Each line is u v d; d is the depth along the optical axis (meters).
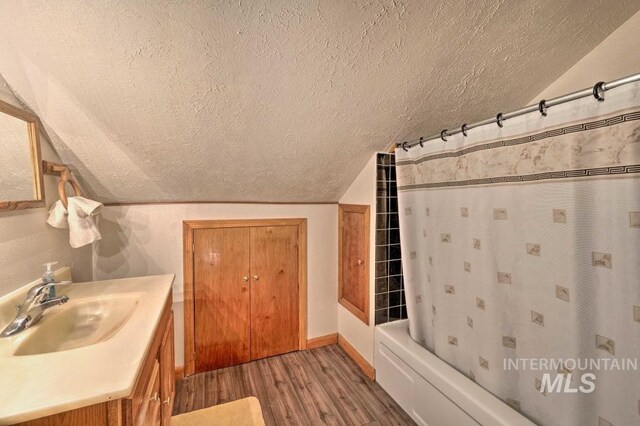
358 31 1.08
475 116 1.69
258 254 2.29
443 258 1.59
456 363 1.54
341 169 2.07
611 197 0.93
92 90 1.16
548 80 1.52
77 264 1.68
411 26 1.09
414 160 1.75
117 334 0.95
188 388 1.96
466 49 1.23
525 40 1.24
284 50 1.11
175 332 2.07
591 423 1.02
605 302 0.97
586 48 1.36
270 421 1.68
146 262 2.00
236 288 2.23
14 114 1.09
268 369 2.20
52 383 0.70
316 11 0.99
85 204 1.42
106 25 0.95
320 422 1.68
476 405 1.29
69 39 0.97
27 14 0.89
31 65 1.04
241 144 1.60
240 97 1.29
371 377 2.08
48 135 1.33
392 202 2.06
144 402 0.94
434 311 1.68
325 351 2.46
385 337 1.93
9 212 1.09
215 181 1.90
